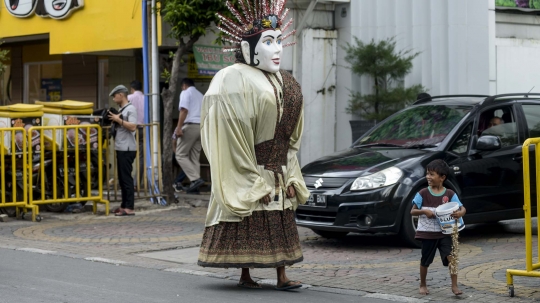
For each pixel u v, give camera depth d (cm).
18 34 2888
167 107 2416
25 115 2100
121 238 1808
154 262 1505
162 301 1157
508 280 1186
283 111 1224
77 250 1644
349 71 2686
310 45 2670
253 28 1216
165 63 2767
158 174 2392
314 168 1702
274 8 1234
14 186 2088
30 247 1680
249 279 1266
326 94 2708
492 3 2638
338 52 2717
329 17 2725
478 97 1886
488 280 1305
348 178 1616
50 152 2148
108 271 1409
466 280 1307
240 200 1198
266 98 1201
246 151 1203
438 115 1797
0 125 2106
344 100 2706
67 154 2158
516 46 2708
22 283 1287
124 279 1332
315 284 1284
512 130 1788
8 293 1204
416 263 1473
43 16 2773
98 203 2328
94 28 2650
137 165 2328
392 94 2523
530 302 1149
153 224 2027
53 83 3303
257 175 1212
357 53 2552
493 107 1786
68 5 2688
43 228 1962
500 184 1723
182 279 1338
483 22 2597
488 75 2609
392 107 2547
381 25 2680
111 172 2833
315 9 2691
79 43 2697
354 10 2680
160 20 2442
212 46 2483
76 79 3192
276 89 1217
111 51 2773
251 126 1205
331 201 1603
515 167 1745
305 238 1822
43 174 2098
